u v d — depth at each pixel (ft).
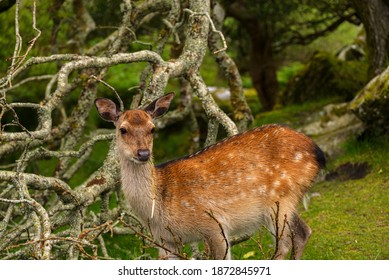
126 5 38.14
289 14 62.28
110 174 30.40
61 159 38.06
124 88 63.26
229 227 27.66
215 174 27.55
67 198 28.89
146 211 27.22
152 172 27.14
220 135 52.85
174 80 68.39
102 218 32.71
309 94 59.21
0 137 26.37
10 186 30.60
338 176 42.52
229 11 64.39
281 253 27.89
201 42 33.96
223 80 78.18
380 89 41.32
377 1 46.52
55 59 29.48
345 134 45.06
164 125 44.21
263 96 70.38
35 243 23.27
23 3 47.19
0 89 29.37
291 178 28.04
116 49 37.76
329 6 55.67
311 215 36.99
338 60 59.93
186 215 27.14
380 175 40.37
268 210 28.02
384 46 46.85
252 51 69.21
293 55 80.43
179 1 38.34
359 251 31.07
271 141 28.37
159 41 37.93
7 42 47.47
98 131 41.29
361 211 36.19
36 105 28.14
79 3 48.83
